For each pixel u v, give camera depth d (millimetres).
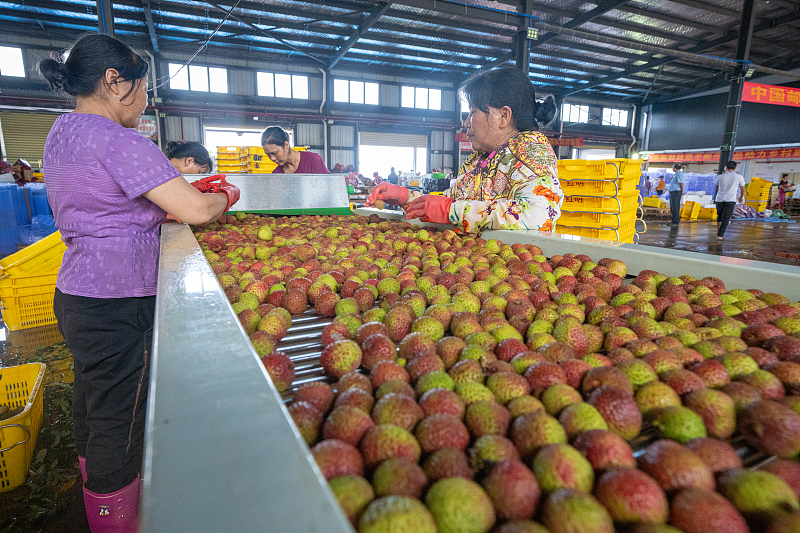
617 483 584
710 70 19938
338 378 958
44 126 15961
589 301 1383
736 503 593
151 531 342
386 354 981
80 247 1653
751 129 22219
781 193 20297
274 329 1148
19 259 4223
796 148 20984
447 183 13977
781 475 649
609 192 4719
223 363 592
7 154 15586
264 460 419
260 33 14578
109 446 1769
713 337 1098
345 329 1138
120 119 1791
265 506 370
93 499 1776
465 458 644
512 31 13484
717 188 10758
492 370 934
